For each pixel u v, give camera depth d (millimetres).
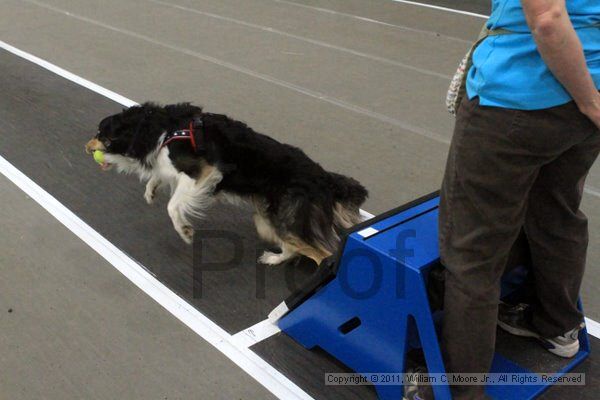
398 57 7168
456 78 2213
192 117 3457
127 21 8727
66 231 3789
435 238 2424
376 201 4141
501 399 2473
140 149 3516
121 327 2965
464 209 2072
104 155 3650
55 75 6578
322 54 7285
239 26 8492
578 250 2363
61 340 2869
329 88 6195
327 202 3223
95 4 9688
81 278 3338
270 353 2805
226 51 7398
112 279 3336
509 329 2787
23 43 7684
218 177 3344
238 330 2957
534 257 2453
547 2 1633
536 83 1804
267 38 7926
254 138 3334
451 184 2100
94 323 2992
